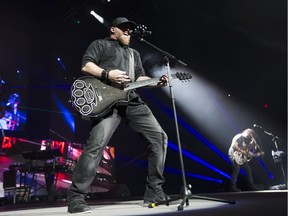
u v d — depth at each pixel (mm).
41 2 7355
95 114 2066
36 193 6586
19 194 5816
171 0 8344
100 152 2129
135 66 2541
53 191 6004
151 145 2395
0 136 6523
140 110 2393
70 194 2031
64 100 9180
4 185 5898
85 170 2045
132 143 10102
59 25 8195
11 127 7609
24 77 8398
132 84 2240
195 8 8648
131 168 9867
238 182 8492
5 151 6477
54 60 9062
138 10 8438
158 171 2389
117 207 2336
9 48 8242
